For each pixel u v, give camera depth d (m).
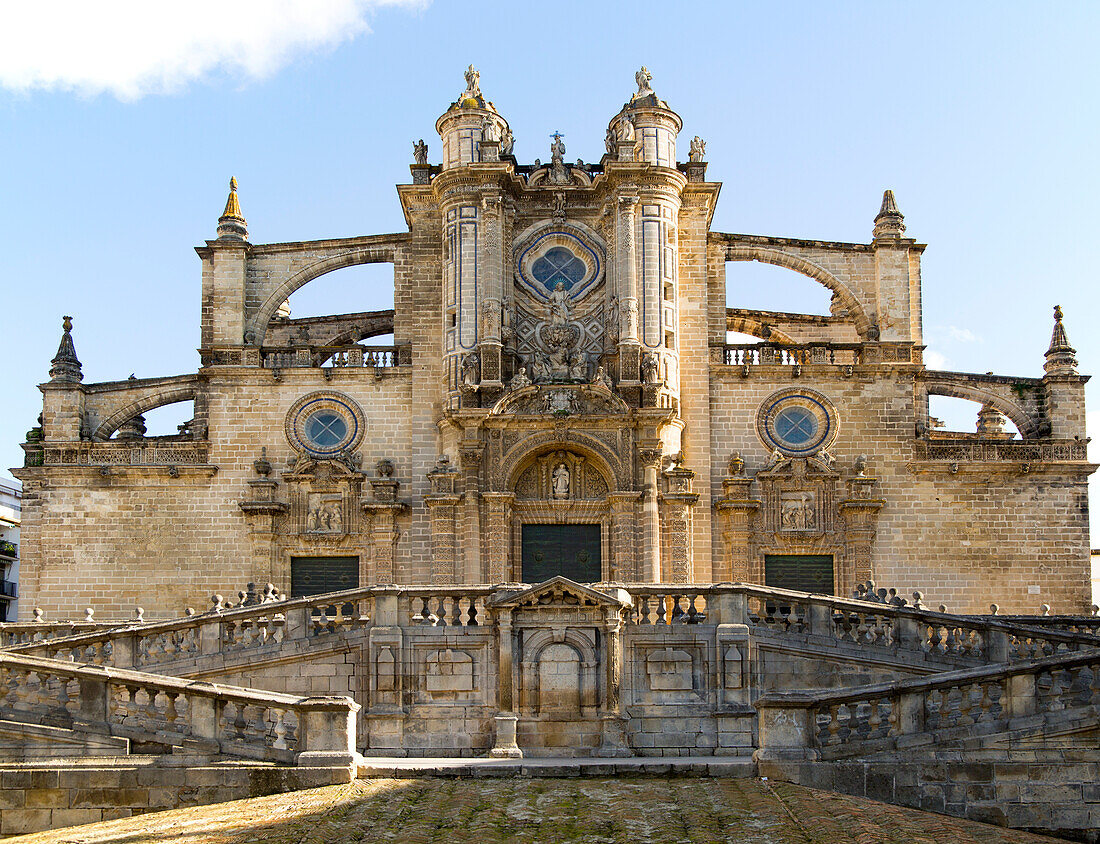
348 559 54.53
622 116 56.44
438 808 25.45
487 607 34.19
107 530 54.50
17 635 38.88
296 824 24.19
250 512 54.00
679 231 56.78
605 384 53.00
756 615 35.81
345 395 55.91
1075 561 54.41
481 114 56.62
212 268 57.78
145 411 58.00
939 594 54.06
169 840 23.77
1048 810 26.59
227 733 29.00
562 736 32.97
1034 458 55.09
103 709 29.34
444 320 55.44
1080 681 29.55
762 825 24.00
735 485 54.22
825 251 57.78
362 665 34.47
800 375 55.84
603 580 53.31
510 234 56.41
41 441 56.94
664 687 34.47
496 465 53.06
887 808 25.84
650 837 23.53
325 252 58.12
